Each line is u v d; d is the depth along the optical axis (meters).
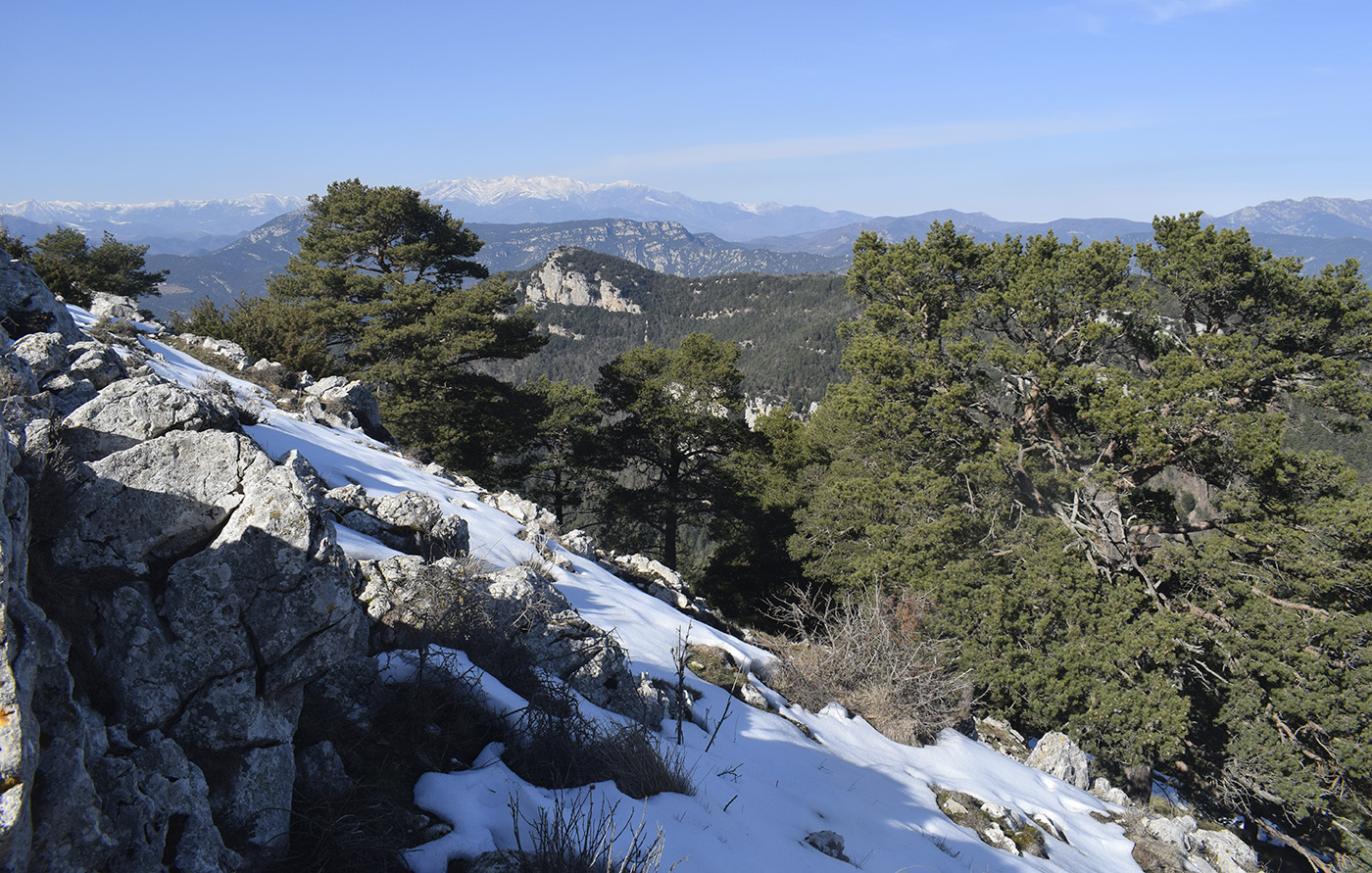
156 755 3.12
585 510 41.56
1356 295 23.86
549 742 5.37
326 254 37.66
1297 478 22.77
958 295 30.92
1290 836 21.50
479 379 36.78
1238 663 20.52
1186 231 26.70
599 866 3.99
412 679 5.44
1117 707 18.81
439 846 3.98
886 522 26.50
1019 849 8.19
